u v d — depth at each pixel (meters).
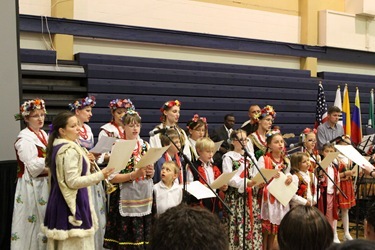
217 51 9.06
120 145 3.39
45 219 3.48
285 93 9.40
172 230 1.31
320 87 8.48
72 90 7.13
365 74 11.02
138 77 7.76
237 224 4.51
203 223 1.32
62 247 3.41
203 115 8.41
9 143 4.65
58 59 7.30
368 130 9.49
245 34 9.42
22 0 7.11
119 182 3.87
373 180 6.21
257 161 4.82
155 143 4.81
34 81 6.94
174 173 4.19
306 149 5.07
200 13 8.82
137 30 8.00
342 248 1.12
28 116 3.94
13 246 3.84
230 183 4.51
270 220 4.71
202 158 4.62
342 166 5.88
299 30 10.21
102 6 7.77
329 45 10.23
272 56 9.77
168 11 8.44
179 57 8.61
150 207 3.96
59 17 7.32
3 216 4.27
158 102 7.94
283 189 4.39
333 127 6.54
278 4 9.88
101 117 7.34
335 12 10.29
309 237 1.69
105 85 7.41
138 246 3.88
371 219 1.84
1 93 4.63
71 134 3.50
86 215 3.46
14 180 4.37
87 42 7.68
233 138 4.72
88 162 3.56
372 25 10.93
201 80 8.43
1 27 4.64
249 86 8.98
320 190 5.53
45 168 3.84
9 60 4.69
